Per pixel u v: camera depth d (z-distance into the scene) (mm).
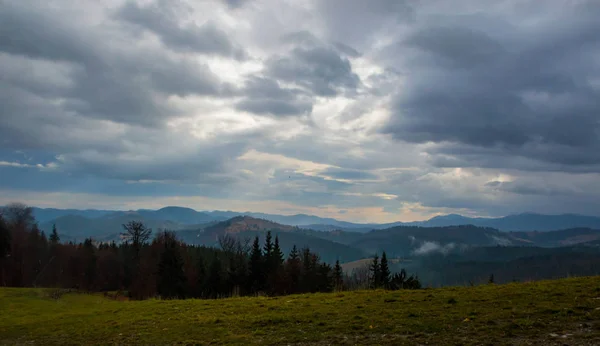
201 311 21172
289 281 69688
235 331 15711
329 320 15898
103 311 24906
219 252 100812
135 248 90500
